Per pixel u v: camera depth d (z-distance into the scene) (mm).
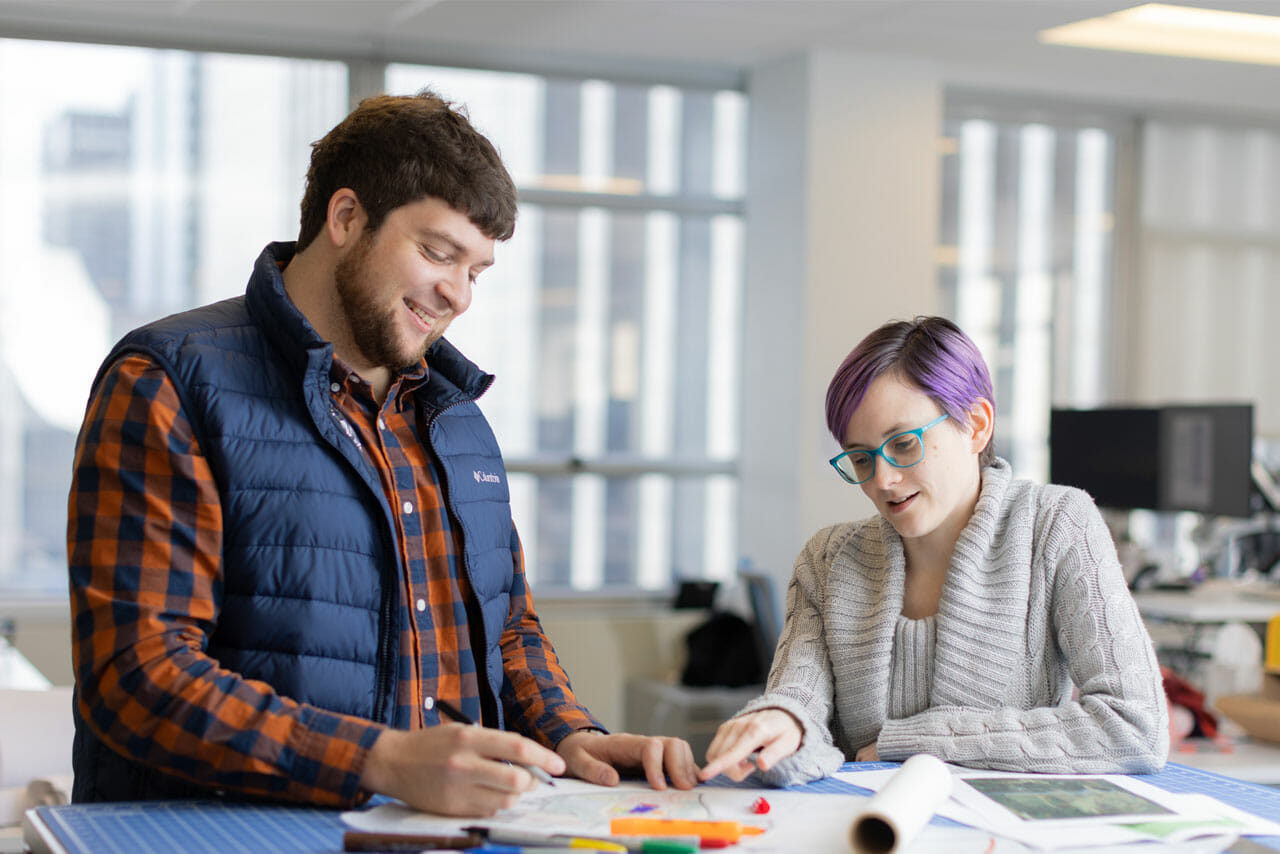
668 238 5543
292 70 5004
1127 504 4852
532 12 4684
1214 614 3807
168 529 1294
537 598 5293
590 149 5418
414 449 1562
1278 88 5746
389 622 1419
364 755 1229
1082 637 1572
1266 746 2760
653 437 5555
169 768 1241
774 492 5348
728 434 5664
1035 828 1219
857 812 1212
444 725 1252
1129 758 1480
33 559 4738
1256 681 3137
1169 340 6117
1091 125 5996
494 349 5324
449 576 1537
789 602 1790
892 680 1648
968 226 5812
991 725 1511
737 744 1376
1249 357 6250
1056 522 1631
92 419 1332
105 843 1125
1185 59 5258
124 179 4828
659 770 1391
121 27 4758
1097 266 6035
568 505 5398
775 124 5387
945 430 1590
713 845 1156
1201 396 6176
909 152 5332
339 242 1448
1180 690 2945
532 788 1229
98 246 4809
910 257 5344
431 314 1461
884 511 1613
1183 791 1405
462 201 1408
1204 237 6180
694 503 5582
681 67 5473
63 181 4758
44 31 4688
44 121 4730
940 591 1691
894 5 4547
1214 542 4895
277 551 1359
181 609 1283
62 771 2033
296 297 1507
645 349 5531
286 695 1351
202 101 4902
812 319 5199
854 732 1661
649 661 5270
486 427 1685
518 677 1618
